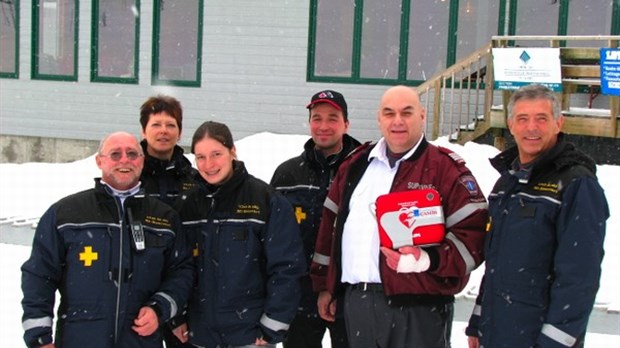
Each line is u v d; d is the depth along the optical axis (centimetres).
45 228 327
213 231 347
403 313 330
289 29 1209
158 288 339
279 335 343
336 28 1197
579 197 286
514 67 951
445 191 329
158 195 396
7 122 1373
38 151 1359
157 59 1285
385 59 1179
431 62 1159
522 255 296
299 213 402
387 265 330
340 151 402
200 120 1264
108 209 330
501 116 991
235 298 343
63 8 1339
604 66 898
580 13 1094
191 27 1268
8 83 1365
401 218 323
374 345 339
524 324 296
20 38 1352
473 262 323
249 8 1220
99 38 1318
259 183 356
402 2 1150
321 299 381
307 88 1209
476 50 1109
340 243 354
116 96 1308
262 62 1225
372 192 345
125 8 1300
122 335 325
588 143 988
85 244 323
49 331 320
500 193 314
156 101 404
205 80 1254
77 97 1328
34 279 323
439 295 333
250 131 1242
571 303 282
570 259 284
